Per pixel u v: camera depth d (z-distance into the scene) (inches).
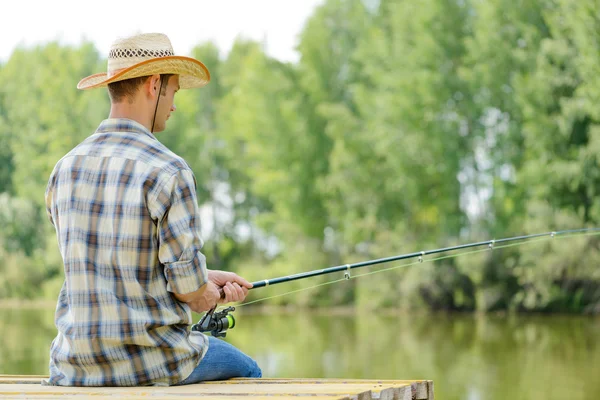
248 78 2181.3
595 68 1480.1
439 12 1811.0
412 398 151.8
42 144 2452.0
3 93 2578.7
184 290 141.0
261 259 2266.2
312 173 2084.2
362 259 1824.6
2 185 2571.4
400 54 1873.8
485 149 1774.1
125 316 139.9
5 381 168.9
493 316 1494.8
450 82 1781.5
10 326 1409.9
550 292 1438.2
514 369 832.3
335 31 2138.3
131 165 141.6
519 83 1592.0
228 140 2358.5
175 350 146.1
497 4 1681.8
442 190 1808.6
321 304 1889.8
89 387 143.3
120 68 149.9
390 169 1871.3
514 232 1555.1
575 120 1539.1
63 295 150.6
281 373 847.1
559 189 1531.7
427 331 1253.7
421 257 221.1
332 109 1936.5
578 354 933.8
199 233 142.3
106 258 140.6
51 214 151.0
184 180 141.5
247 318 1624.0
